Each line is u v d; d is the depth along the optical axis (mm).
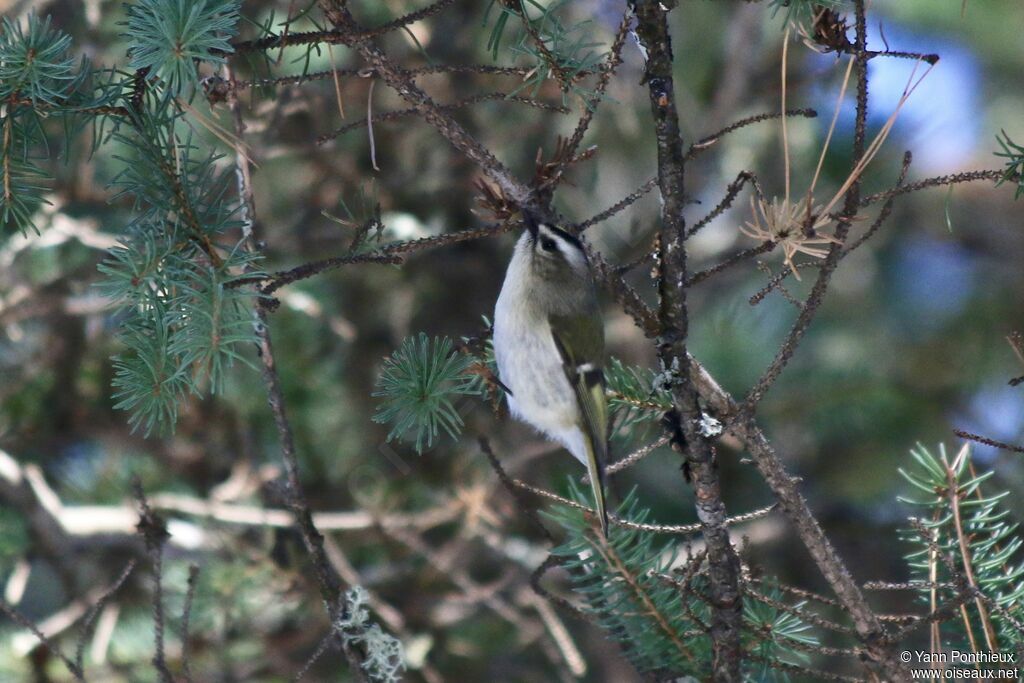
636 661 6422
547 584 11375
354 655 6480
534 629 10953
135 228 5555
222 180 5730
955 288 15125
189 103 5559
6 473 10898
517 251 7473
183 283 5266
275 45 5648
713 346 12758
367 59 5668
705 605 6324
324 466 12336
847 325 14234
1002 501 10617
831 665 11023
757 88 14859
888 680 5875
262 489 11711
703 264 14242
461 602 11422
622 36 5293
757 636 6051
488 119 12188
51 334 11773
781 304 13477
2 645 10844
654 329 5508
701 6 15625
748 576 6109
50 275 11711
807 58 13422
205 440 12039
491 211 5812
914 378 13867
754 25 14898
